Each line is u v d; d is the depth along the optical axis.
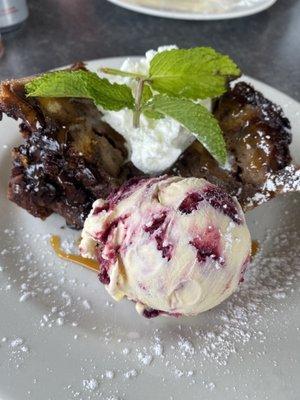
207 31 0.25
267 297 0.14
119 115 0.15
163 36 0.25
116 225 0.13
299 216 0.16
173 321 0.14
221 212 0.13
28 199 0.15
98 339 0.13
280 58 0.24
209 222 0.12
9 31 0.24
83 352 0.13
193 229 0.12
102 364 0.12
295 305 0.14
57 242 0.16
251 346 0.13
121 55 0.23
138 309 0.13
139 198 0.13
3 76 0.22
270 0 0.25
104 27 0.25
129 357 0.13
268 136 0.15
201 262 0.12
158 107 0.14
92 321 0.14
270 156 0.15
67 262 0.15
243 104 0.15
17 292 0.14
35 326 0.13
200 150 0.15
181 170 0.15
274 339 0.13
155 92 0.15
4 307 0.14
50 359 0.12
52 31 0.25
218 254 0.12
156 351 0.13
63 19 0.25
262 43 0.24
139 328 0.13
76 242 0.16
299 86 0.22
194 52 0.14
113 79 0.15
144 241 0.12
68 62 0.23
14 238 0.16
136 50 0.24
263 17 0.26
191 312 0.13
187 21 0.25
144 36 0.25
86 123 0.14
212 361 0.13
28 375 0.12
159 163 0.14
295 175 0.15
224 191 0.14
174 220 0.12
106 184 0.14
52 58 0.23
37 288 0.14
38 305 0.14
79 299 0.14
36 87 0.14
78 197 0.15
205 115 0.13
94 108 0.15
